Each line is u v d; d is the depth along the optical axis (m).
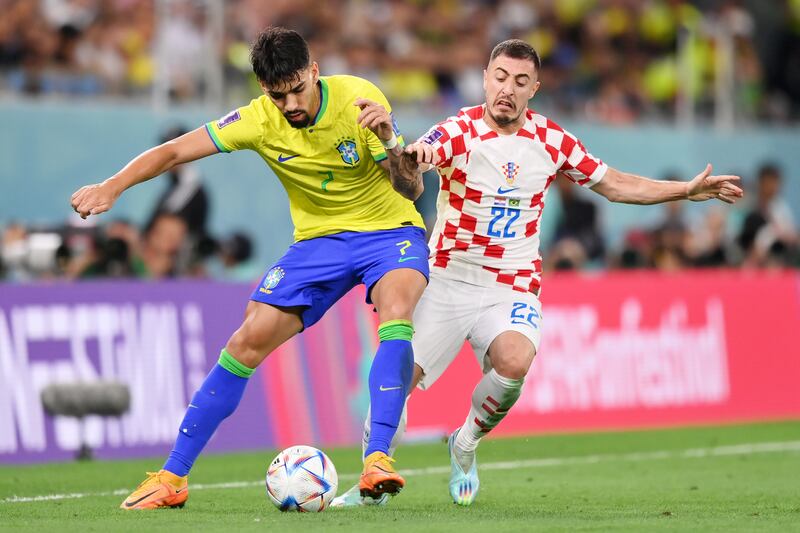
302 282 19.56
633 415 41.81
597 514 19.56
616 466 30.69
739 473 28.83
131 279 35.41
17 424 31.77
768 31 61.47
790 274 46.31
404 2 56.94
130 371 33.66
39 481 26.94
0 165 40.56
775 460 32.12
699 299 43.81
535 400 39.94
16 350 32.03
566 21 60.12
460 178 20.83
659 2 61.28
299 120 18.64
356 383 37.09
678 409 42.78
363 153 19.30
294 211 20.20
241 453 34.28
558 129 21.05
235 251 42.88
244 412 35.06
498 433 39.16
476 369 39.34
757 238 51.78
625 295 42.28
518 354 20.02
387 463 18.19
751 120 56.44
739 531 17.11
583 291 41.47
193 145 19.22
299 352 36.22
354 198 19.69
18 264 37.62
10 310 32.12
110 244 38.47
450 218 21.09
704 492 24.42
